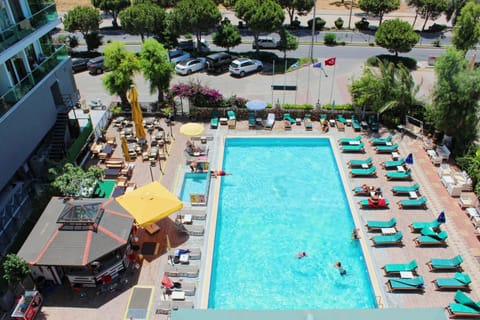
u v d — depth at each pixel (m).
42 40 29.14
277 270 20.28
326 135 30.98
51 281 18.92
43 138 26.62
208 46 51.53
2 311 17.66
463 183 24.81
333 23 65.88
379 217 23.06
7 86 24.83
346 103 35.53
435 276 19.27
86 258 17.47
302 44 53.81
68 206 19.47
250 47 52.47
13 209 23.34
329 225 23.06
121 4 59.75
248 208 24.39
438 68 26.56
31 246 18.17
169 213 20.47
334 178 27.03
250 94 38.06
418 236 21.64
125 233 18.86
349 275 19.92
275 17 43.75
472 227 22.16
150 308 17.86
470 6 40.12
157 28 48.75
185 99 35.12
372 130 31.36
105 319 17.38
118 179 25.77
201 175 26.77
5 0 24.48
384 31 43.50
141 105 33.84
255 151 30.12
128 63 31.73
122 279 19.27
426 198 24.36
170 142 30.33
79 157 27.64
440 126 27.58
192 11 44.31
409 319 13.49
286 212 24.05
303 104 35.09
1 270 19.00
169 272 19.38
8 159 22.48
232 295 19.00
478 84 25.22
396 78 31.89
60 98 29.33
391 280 18.67
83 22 48.12
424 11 58.62
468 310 17.08
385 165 26.83
